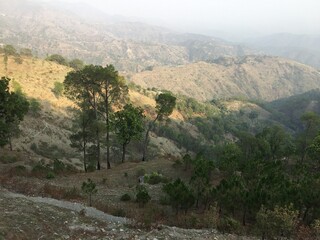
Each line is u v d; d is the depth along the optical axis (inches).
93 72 1727.4
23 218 663.1
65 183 1344.7
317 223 826.8
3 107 1504.7
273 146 2807.6
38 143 3644.2
